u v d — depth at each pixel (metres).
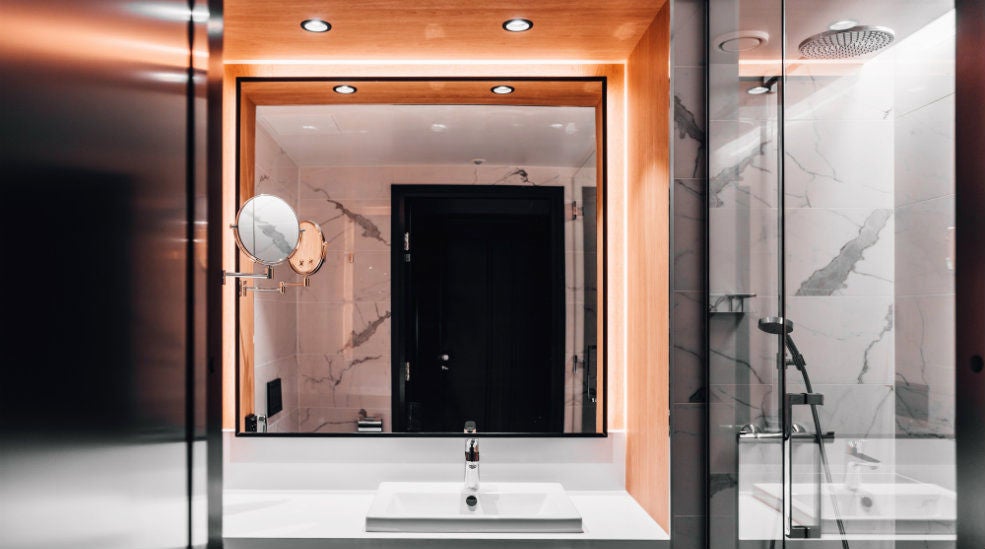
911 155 0.86
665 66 1.65
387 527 1.63
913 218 0.85
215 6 0.52
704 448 1.57
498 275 2.06
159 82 0.40
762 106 1.23
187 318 0.45
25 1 0.26
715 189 1.52
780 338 1.15
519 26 1.79
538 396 2.04
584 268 2.06
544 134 2.07
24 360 0.26
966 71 0.77
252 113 2.05
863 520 0.95
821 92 1.03
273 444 2.00
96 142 0.31
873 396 0.93
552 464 2.01
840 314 0.99
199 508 0.47
